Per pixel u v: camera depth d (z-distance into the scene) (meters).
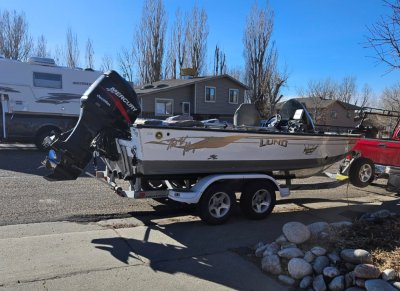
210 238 5.36
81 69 16.19
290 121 7.57
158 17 40.44
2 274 3.94
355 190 9.45
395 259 4.05
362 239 4.64
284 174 7.23
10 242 4.84
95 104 5.66
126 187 8.01
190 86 31.58
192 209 6.91
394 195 8.90
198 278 4.09
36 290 3.65
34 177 9.15
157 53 40.81
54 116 14.23
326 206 7.57
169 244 5.07
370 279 3.66
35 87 15.16
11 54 41.06
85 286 3.78
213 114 32.28
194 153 5.73
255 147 6.30
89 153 5.73
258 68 39.34
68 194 7.60
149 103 30.08
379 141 8.94
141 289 3.78
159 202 7.29
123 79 5.90
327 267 3.98
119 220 6.12
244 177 6.12
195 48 43.12
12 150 14.27
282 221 6.36
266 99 38.19
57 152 5.75
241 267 4.41
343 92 66.69
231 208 6.11
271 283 4.04
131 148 5.51
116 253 4.66
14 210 6.33
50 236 5.14
